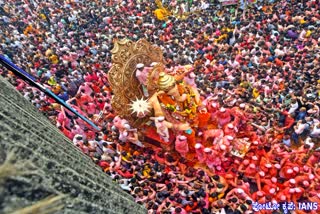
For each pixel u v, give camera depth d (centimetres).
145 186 1077
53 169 313
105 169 1100
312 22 1711
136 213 518
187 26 1948
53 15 2189
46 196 257
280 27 1712
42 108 1238
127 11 2220
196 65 1603
